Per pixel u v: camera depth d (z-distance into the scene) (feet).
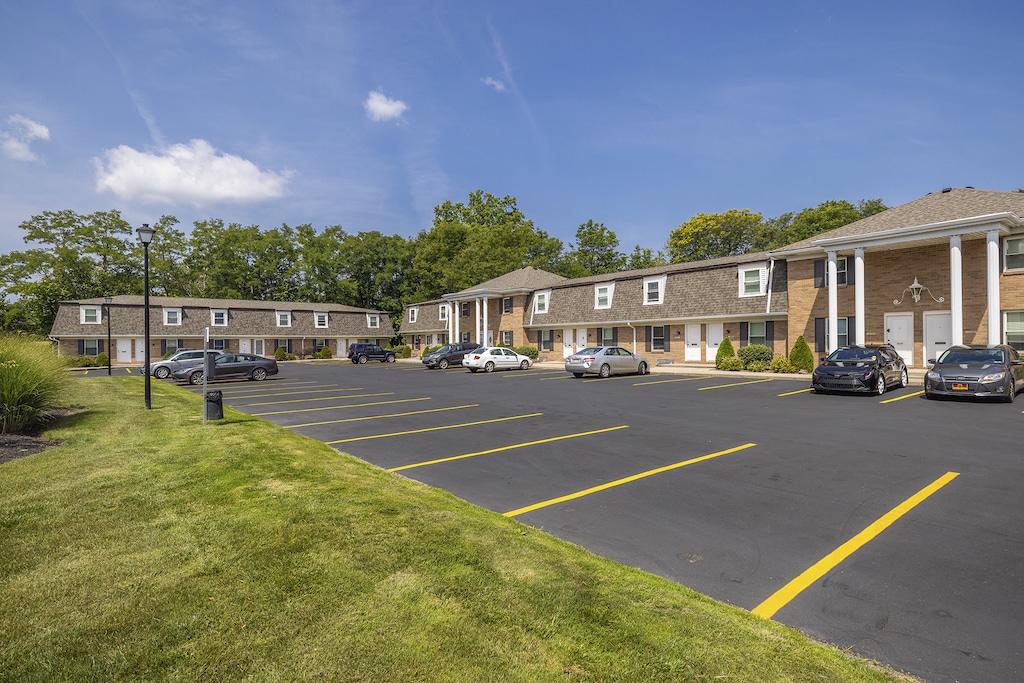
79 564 13.93
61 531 16.20
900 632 12.05
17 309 166.71
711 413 43.16
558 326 122.72
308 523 16.90
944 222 61.98
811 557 16.05
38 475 22.61
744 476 24.66
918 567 15.28
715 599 13.58
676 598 12.83
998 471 24.80
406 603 12.09
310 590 12.62
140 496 19.69
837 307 76.95
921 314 69.51
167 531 16.22
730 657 10.41
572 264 203.31
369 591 12.61
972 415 39.58
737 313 91.45
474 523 17.26
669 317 100.99
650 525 18.75
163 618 11.39
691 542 17.25
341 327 191.11
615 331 112.98
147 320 46.06
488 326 143.74
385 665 9.90
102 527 16.53
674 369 91.71
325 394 63.10
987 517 19.02
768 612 12.99
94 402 49.67
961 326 61.46
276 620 11.35
